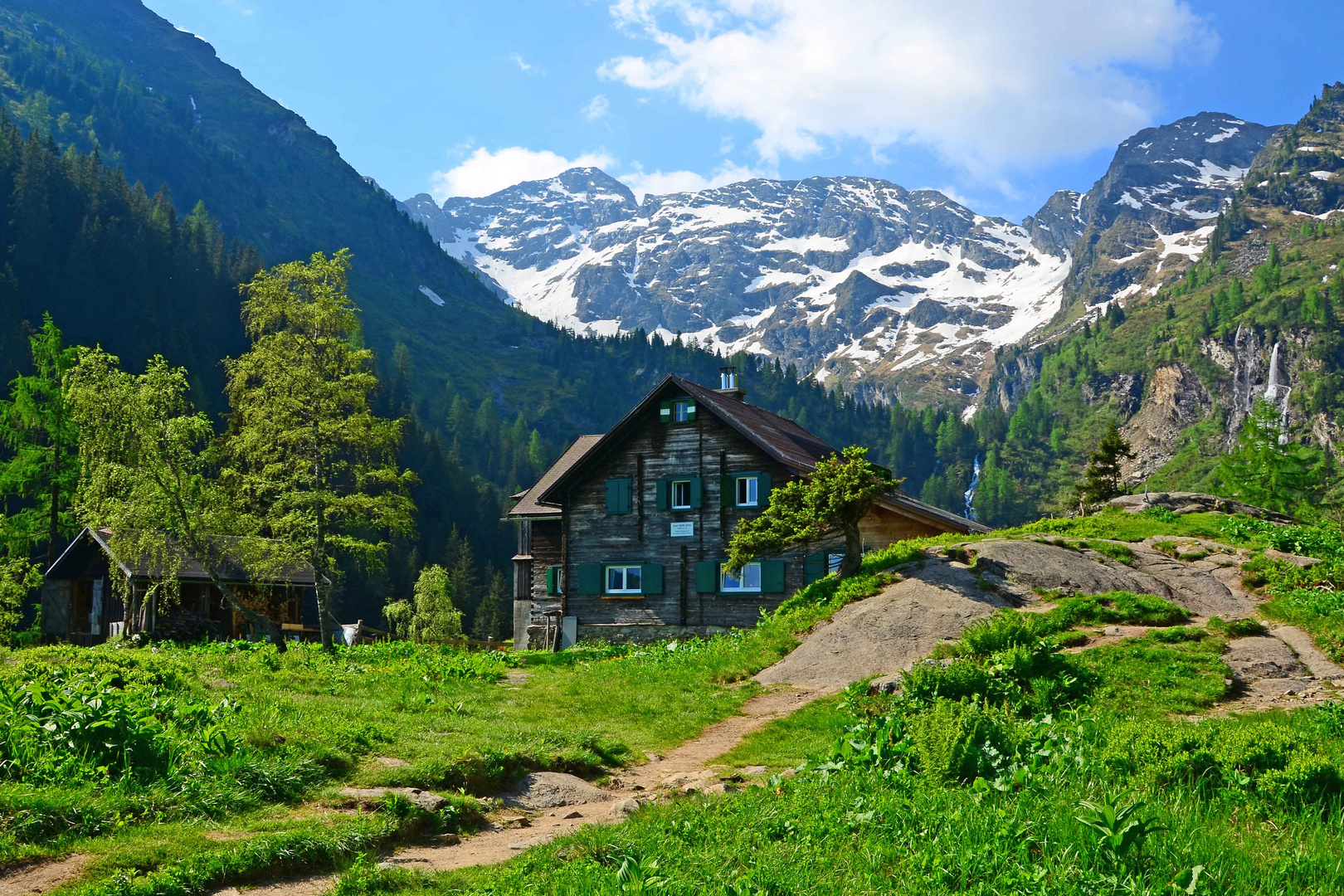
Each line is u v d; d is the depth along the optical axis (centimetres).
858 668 2205
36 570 4662
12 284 14975
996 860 852
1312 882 805
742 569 4144
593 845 1022
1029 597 2419
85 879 914
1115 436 6556
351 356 3703
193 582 4822
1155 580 2527
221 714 1420
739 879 860
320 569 3606
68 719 1193
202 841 1027
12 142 17612
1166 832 880
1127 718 1526
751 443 4206
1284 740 1082
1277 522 3497
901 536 3984
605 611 4400
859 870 874
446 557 13162
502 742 1545
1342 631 1870
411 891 959
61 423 5459
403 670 2320
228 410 15588
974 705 1268
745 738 1781
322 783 1275
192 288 18088
